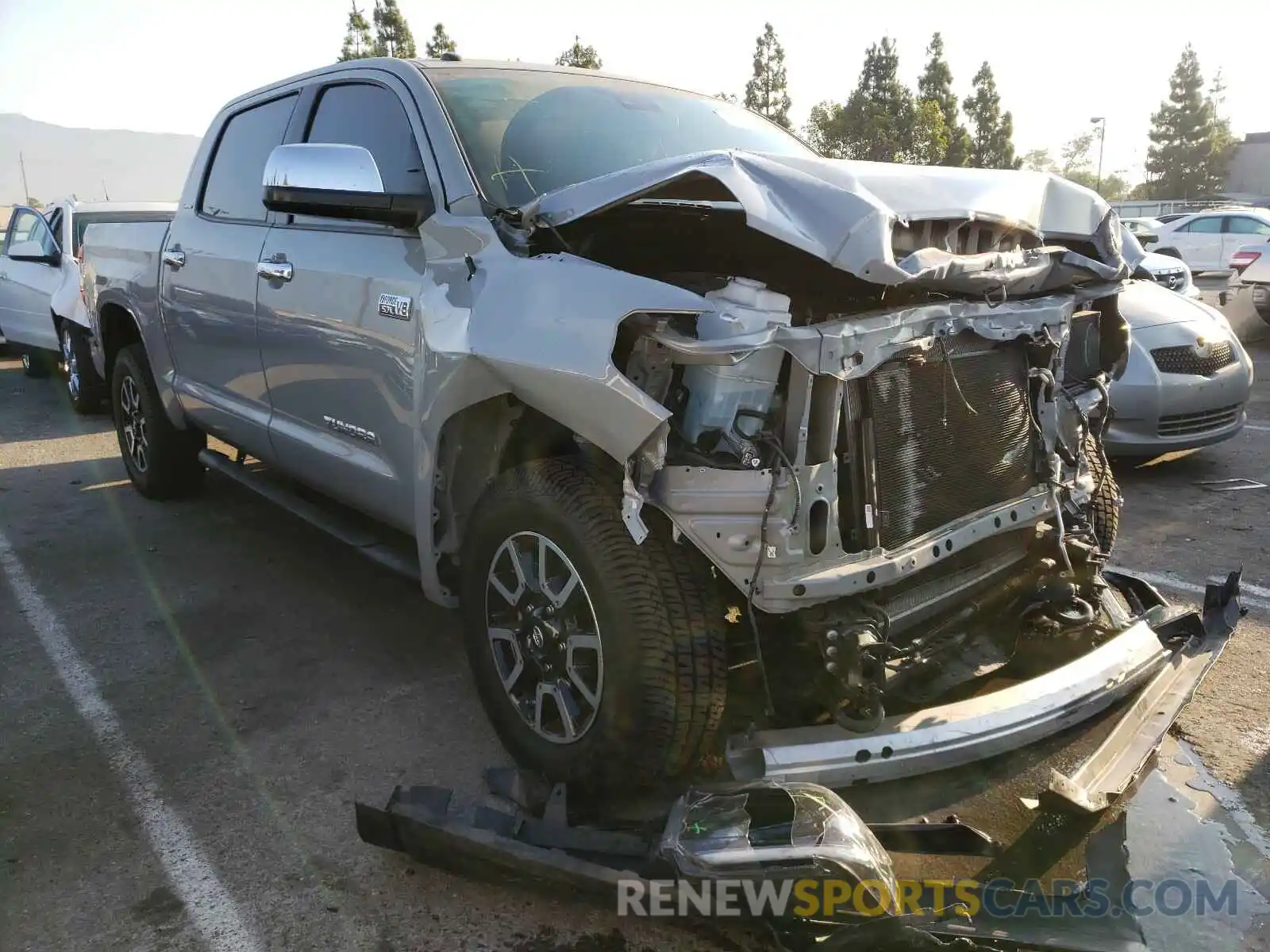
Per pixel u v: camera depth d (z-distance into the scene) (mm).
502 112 3275
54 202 9461
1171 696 2744
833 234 2211
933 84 51625
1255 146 74125
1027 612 2838
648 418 2143
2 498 5855
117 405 5762
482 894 2441
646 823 2311
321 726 3242
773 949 2201
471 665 2938
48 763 3025
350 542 3627
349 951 2248
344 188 2941
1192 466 6430
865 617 2381
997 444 2812
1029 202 2766
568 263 2457
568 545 2471
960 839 2156
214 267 4152
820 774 2248
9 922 2334
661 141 3482
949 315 2506
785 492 2260
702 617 2385
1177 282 12242
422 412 2855
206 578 4555
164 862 2555
